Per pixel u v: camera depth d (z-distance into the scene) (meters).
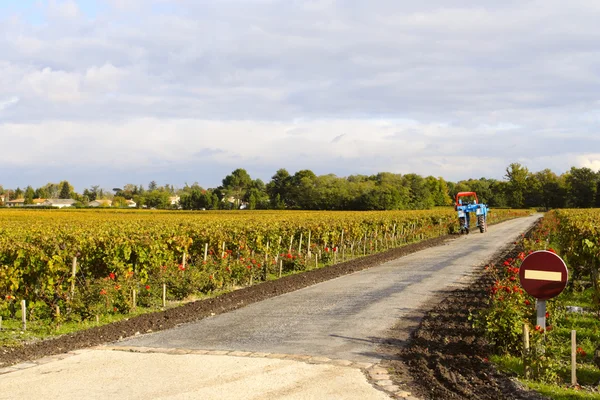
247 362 7.80
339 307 12.16
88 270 13.68
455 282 15.80
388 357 8.08
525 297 9.62
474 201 41.78
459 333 9.54
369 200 93.81
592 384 7.05
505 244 30.06
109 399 6.30
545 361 7.13
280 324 10.50
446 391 6.52
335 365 7.62
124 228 20.59
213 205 114.62
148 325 10.71
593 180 113.94
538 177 127.31
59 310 11.34
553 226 33.22
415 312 11.44
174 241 16.16
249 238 20.27
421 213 47.12
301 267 19.95
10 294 11.55
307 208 103.12
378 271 18.91
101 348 8.88
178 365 7.69
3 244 12.70
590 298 13.08
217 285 14.88
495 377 7.17
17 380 7.16
